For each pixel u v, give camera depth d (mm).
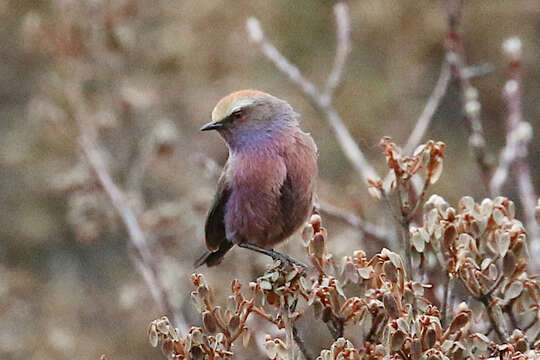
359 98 21484
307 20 22406
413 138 9844
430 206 6598
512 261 6254
